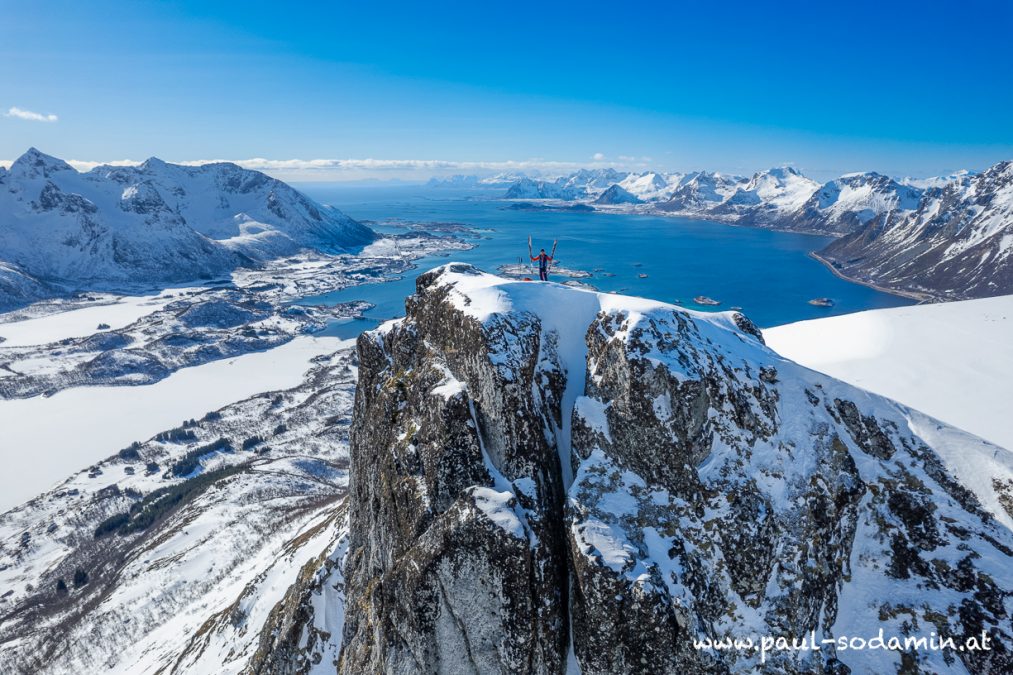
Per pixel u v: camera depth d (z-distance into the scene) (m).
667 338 29.70
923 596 26.55
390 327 39.22
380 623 27.61
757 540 26.00
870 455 30.36
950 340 63.94
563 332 33.34
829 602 26.22
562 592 26.22
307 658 39.88
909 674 24.59
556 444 30.23
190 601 86.06
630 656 23.39
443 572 25.50
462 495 26.91
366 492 36.06
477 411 30.14
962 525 28.06
